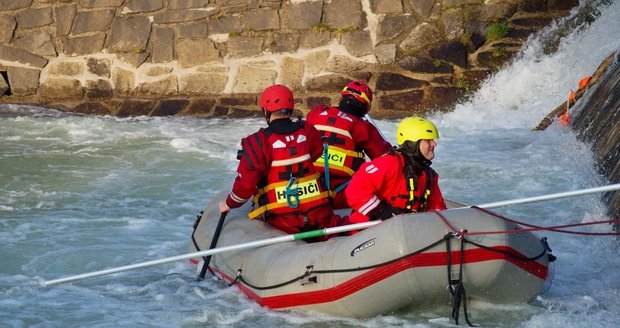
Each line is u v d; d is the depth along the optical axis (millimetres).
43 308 14992
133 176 24734
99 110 34562
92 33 35250
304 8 33812
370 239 13039
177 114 34000
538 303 14172
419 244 12664
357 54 33250
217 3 34500
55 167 25812
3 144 28656
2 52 35625
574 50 31422
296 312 14062
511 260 12930
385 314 13578
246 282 14938
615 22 30984
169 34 34781
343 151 16844
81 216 20938
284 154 15164
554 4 32750
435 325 13328
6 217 20828
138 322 14250
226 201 15625
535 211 20016
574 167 23328
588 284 15352
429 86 32312
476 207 13273
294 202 15211
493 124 29938
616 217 17891
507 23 32750
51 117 33406
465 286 12945
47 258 17859
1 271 17109
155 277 16578
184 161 26453
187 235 19391
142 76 34844
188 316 14406
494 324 13312
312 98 33125
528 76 31172
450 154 25781
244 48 34188
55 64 35406
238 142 28922
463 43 32688
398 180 13930
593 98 26172
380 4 33375
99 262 17625
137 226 20125
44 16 35625
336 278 13305
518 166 24000
